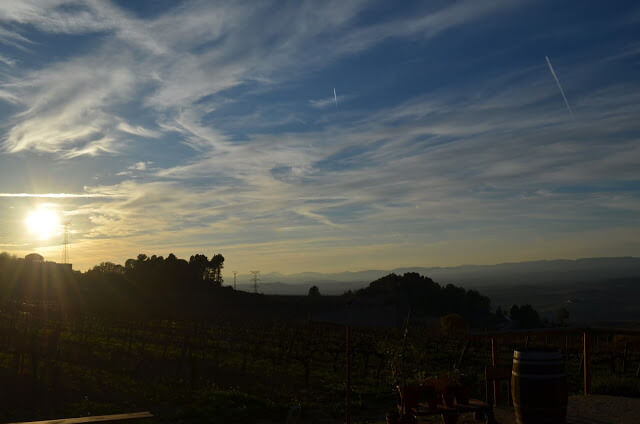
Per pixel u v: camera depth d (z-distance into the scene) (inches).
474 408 320.5
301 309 2635.3
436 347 1005.2
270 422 459.8
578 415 336.2
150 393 624.1
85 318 1556.3
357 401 549.3
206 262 5310.0
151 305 2851.9
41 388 629.3
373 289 4333.2
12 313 1392.7
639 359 816.9
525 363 295.9
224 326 1507.1
